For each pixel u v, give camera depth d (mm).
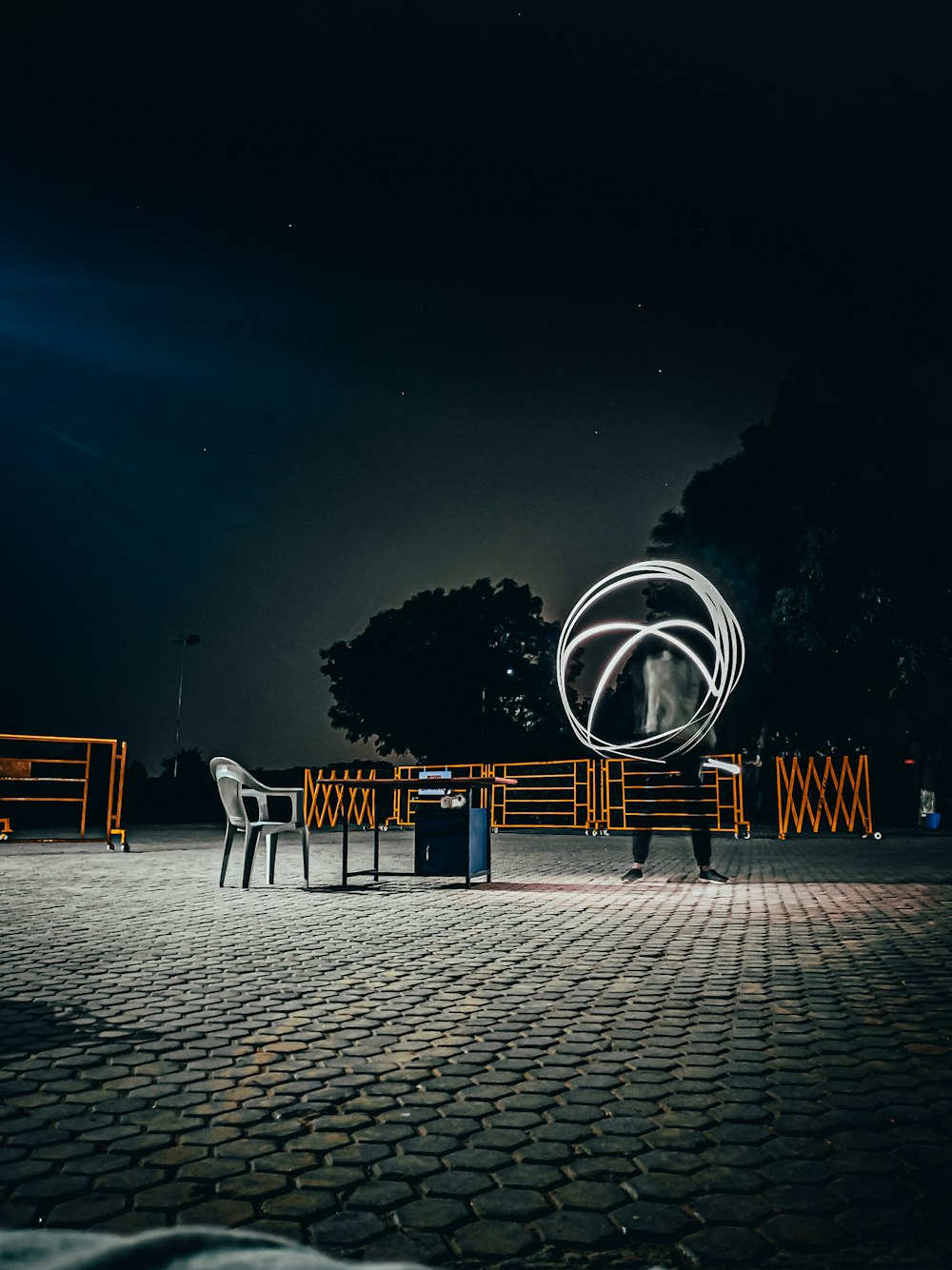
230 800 8828
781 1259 1836
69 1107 2707
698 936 5930
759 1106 2732
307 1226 1973
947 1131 2525
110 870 10820
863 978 4598
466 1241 1912
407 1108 2721
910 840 16578
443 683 39500
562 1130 2543
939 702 22594
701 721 9305
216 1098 2801
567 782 21734
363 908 7320
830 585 21719
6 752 25172
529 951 5379
